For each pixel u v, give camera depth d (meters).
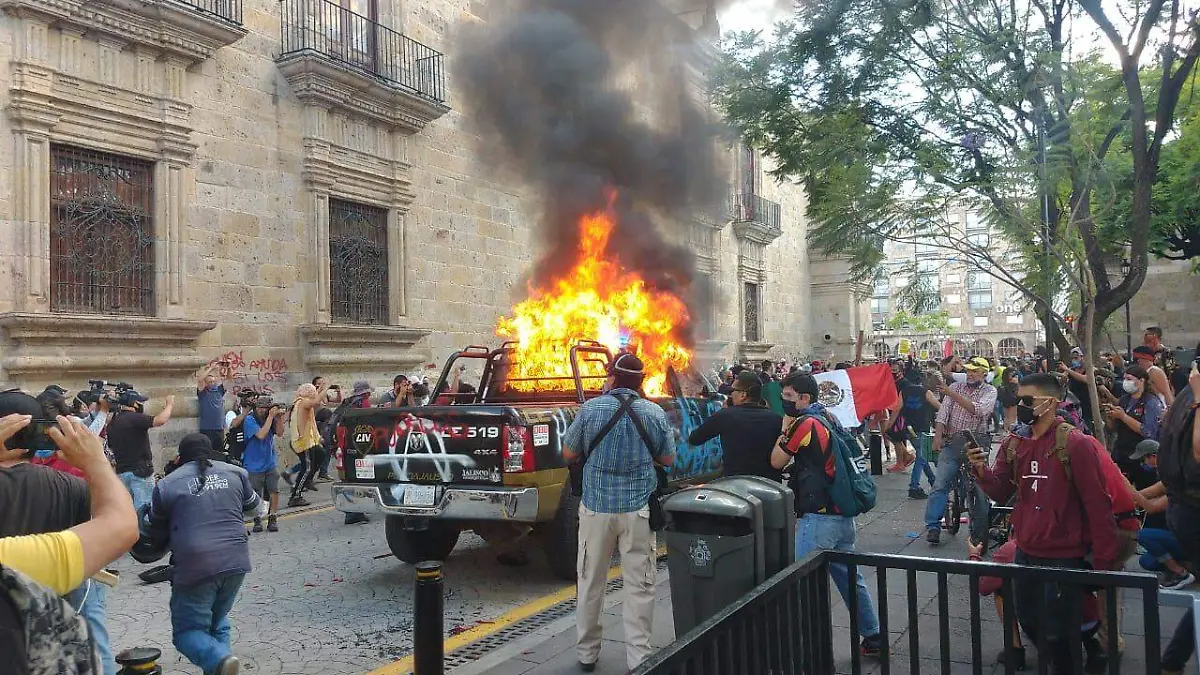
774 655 2.99
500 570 6.97
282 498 10.87
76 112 9.69
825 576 3.39
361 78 12.88
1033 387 3.80
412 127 14.13
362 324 13.51
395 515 6.38
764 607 2.94
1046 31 7.06
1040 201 6.18
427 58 14.62
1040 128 6.65
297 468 10.46
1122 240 9.21
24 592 1.52
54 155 9.64
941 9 7.55
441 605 4.00
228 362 11.42
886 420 11.42
